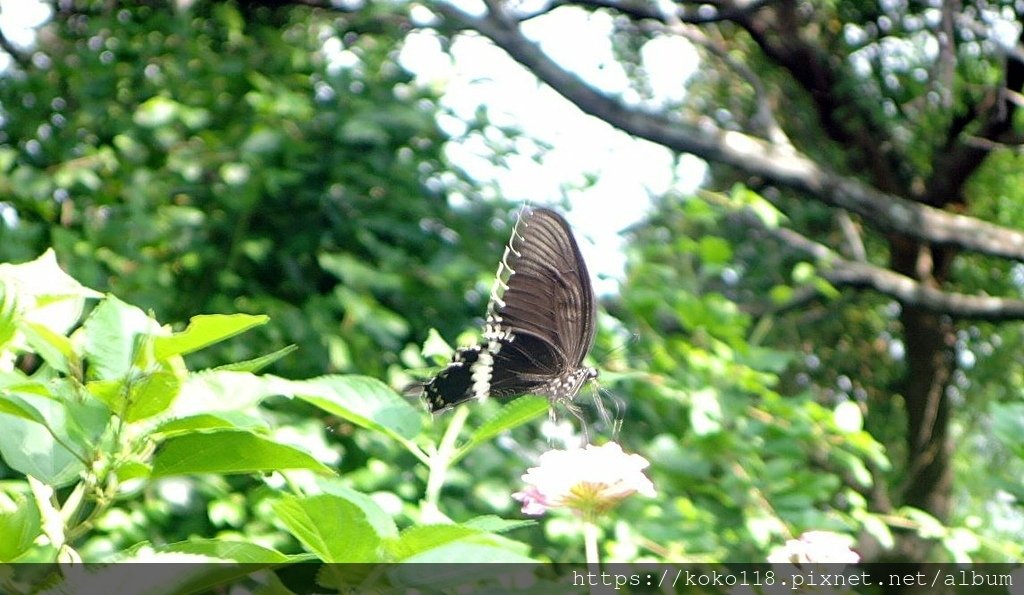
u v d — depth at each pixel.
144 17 8.58
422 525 1.75
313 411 5.73
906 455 11.87
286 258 6.61
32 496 1.68
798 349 11.38
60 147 7.11
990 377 12.16
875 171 10.77
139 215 6.20
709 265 6.30
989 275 12.10
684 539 5.10
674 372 5.81
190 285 6.61
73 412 1.69
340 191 6.93
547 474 2.30
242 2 9.02
